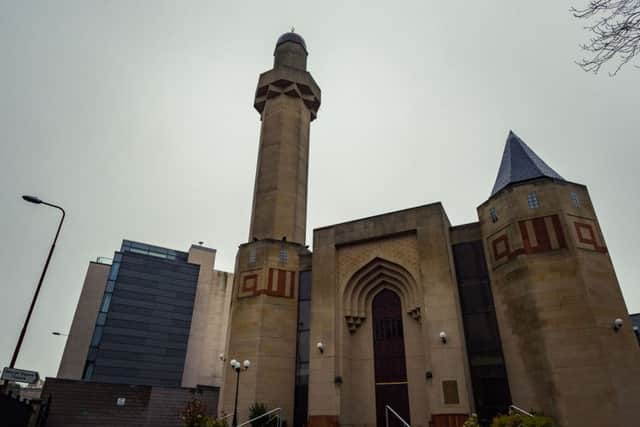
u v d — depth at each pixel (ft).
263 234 121.39
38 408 96.02
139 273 214.90
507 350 79.92
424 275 90.33
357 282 101.35
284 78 140.87
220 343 221.87
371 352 95.50
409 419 85.92
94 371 188.14
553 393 69.56
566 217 79.71
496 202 89.81
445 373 80.02
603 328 70.54
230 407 97.50
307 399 96.58
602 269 77.00
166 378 200.54
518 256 81.25
